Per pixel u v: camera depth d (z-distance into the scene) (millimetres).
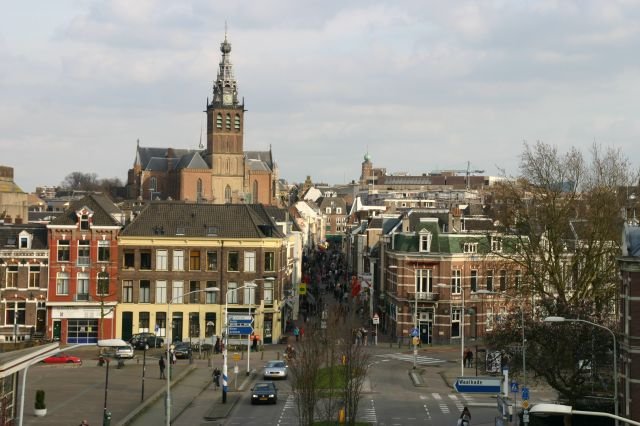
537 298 86875
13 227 102188
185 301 103125
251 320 81562
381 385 79125
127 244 102250
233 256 103812
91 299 101062
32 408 65625
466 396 74062
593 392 65062
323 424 58812
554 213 77875
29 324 100125
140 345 98938
